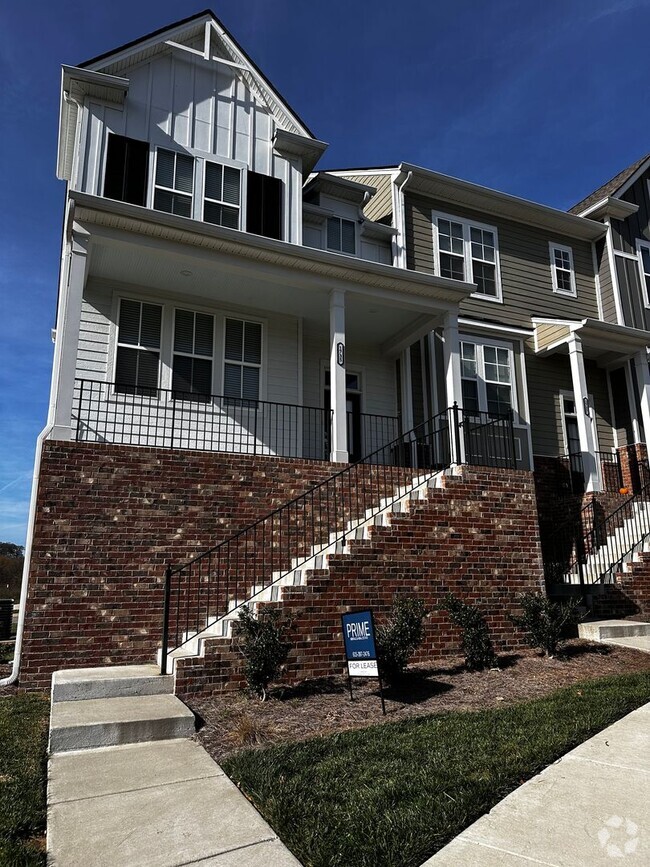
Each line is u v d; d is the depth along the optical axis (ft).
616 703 17.72
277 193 38.40
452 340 35.53
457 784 11.82
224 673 19.88
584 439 41.78
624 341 45.19
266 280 32.40
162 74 36.60
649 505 38.81
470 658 23.07
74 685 18.43
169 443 33.35
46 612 22.74
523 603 26.43
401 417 41.86
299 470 29.17
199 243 29.66
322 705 18.40
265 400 36.65
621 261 52.08
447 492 27.76
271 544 27.53
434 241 46.19
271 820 10.66
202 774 13.10
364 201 44.75
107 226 27.86
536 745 14.07
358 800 11.25
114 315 33.27
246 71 38.65
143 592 24.53
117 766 13.62
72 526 23.90
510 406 44.52
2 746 14.89
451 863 9.11
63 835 10.15
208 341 35.65
